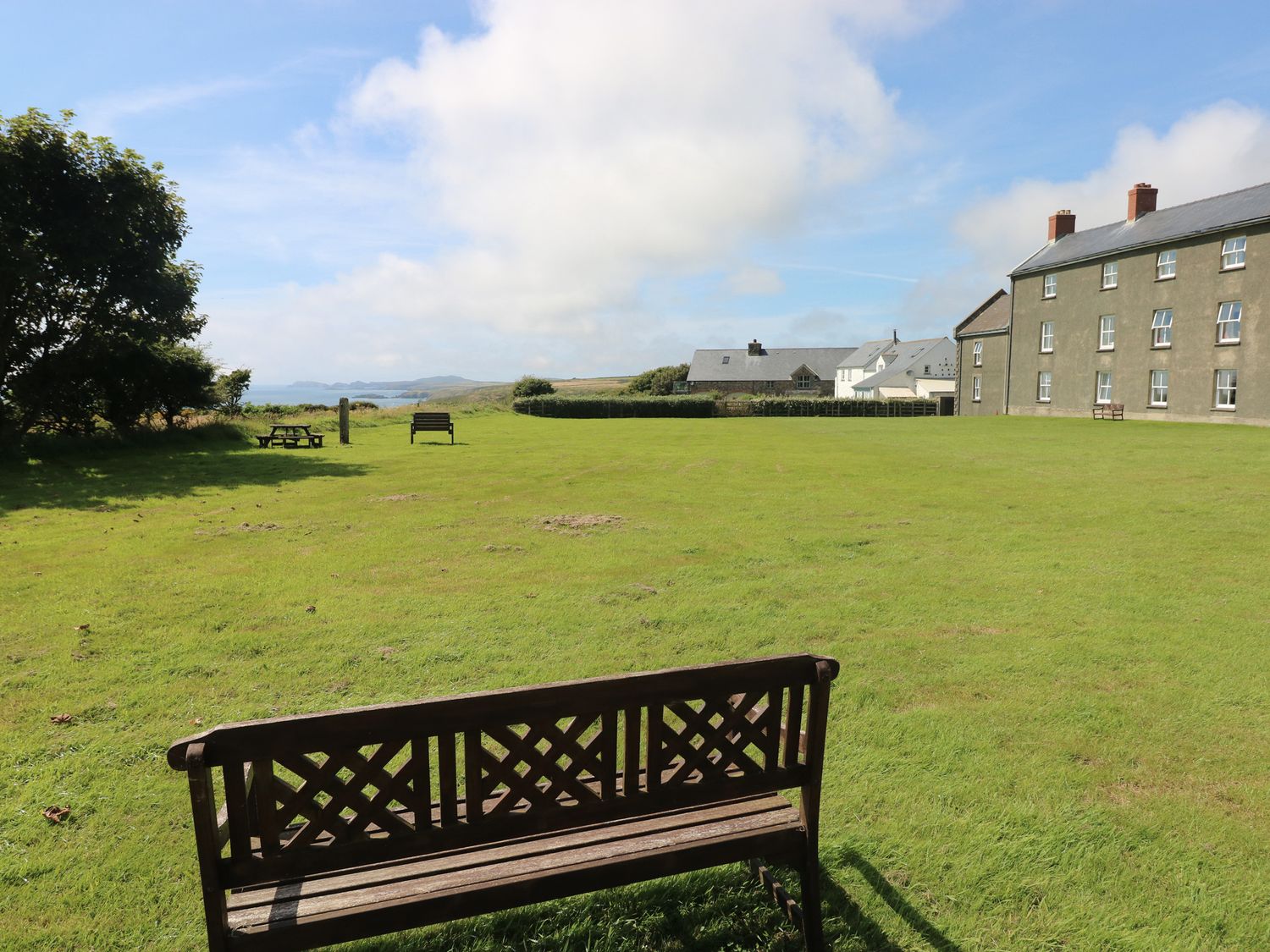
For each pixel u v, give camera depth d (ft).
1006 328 141.69
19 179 55.72
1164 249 106.83
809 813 8.98
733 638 19.84
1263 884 10.19
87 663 17.97
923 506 40.63
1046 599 23.40
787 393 322.34
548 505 41.27
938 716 15.33
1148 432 87.86
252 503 41.91
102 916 9.55
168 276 66.59
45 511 38.88
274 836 7.20
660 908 9.75
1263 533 32.81
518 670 17.61
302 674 17.44
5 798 12.27
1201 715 15.37
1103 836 11.28
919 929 9.36
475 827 7.86
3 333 61.41
